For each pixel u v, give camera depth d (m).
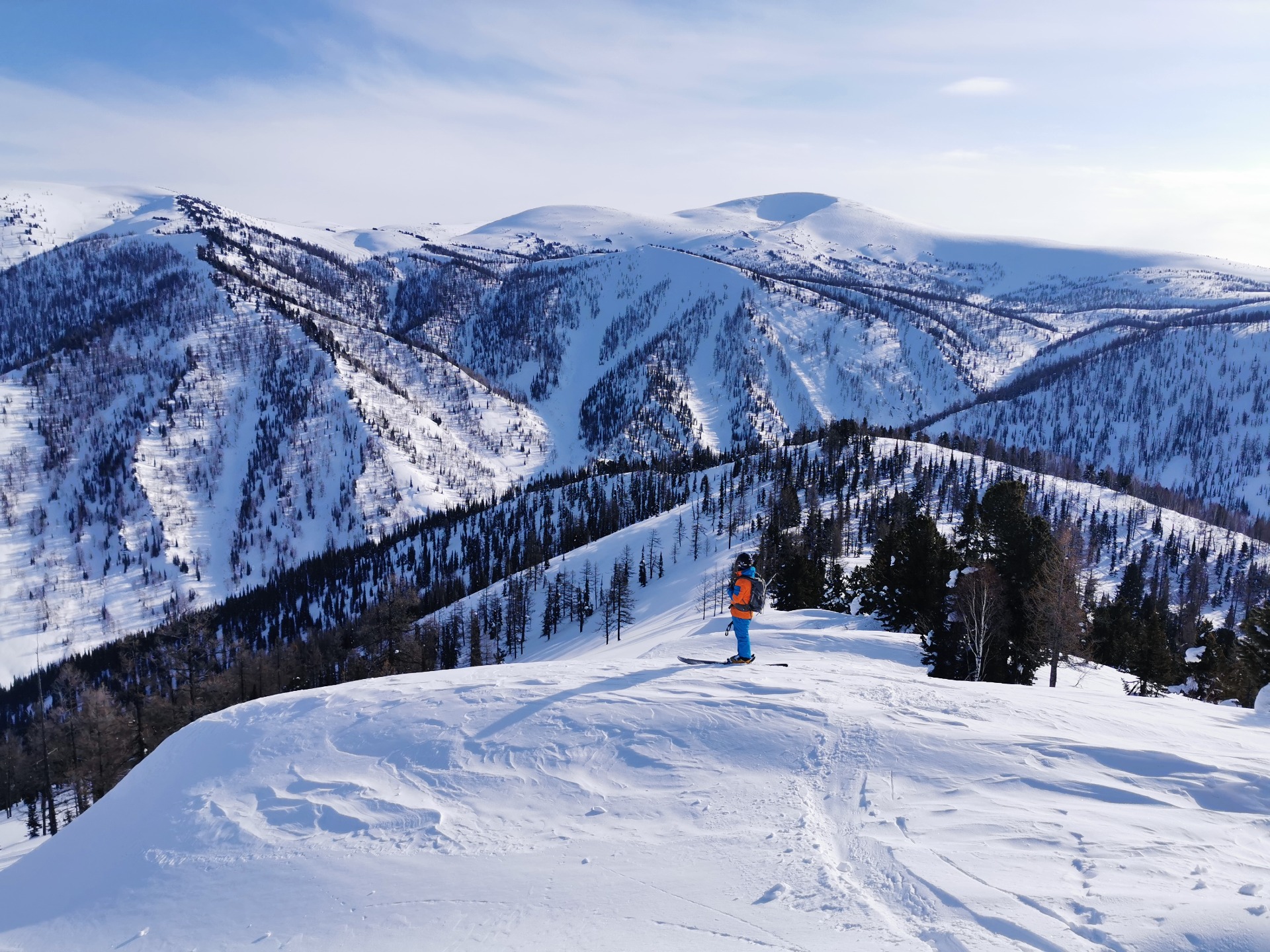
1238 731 7.93
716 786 7.02
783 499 121.50
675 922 4.92
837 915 4.75
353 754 8.81
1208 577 119.69
